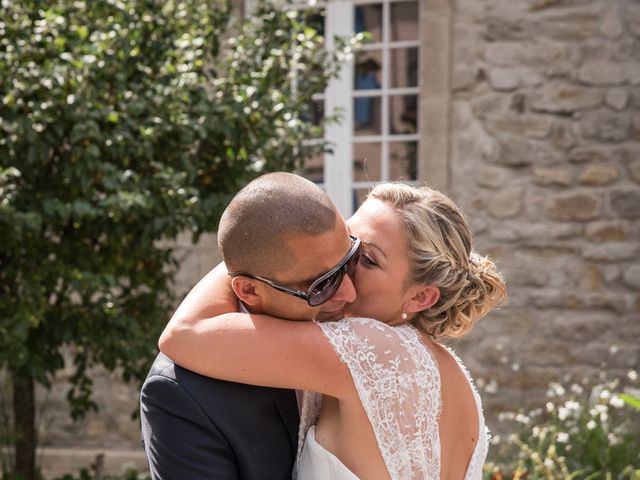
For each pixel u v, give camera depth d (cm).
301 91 427
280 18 421
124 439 572
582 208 535
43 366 400
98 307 386
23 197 378
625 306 530
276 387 163
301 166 431
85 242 408
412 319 185
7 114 365
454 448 182
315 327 165
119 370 570
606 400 429
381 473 166
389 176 579
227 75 421
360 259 176
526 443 442
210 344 160
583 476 392
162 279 438
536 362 540
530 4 537
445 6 546
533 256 542
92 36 374
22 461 445
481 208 547
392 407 166
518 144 541
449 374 183
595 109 532
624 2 527
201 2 426
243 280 161
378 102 580
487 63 544
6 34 378
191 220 384
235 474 161
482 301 186
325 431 172
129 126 377
